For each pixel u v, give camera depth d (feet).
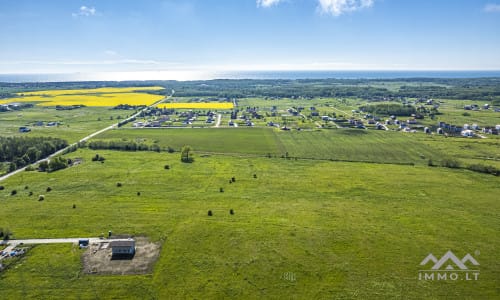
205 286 160.97
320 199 266.36
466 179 313.94
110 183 301.43
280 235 207.82
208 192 280.92
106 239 201.67
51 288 158.71
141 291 157.17
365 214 238.48
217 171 340.18
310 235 207.92
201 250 191.11
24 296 153.17
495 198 267.80
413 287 160.45
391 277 167.84
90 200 261.44
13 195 271.49
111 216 232.94
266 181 309.01
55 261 179.42
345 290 158.30
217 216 234.38
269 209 246.88
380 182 305.94
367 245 196.85
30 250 189.57
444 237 206.39
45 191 280.51
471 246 196.13
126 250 185.88
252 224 222.28
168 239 202.49
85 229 214.07
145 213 238.27
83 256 184.34
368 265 177.68
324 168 351.25
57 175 324.39
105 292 156.35
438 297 153.89
